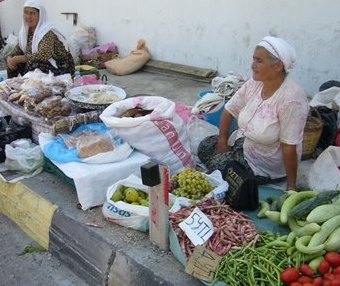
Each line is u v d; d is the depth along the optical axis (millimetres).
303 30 5562
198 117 4379
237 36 6293
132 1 7582
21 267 3197
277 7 5742
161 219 2773
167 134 3629
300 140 3379
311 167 3621
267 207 3158
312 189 3449
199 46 6836
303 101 3307
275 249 2568
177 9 6938
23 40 5254
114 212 3131
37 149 3887
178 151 3711
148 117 3580
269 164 3633
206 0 6512
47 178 3836
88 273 3045
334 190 2961
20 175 3877
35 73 4848
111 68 7332
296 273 2361
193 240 2641
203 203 2953
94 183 3342
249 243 2627
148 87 6543
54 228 3340
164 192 2672
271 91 3367
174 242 2750
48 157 3609
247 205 3164
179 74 7035
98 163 3469
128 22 7797
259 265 2451
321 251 2490
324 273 2387
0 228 3652
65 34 9258
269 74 3254
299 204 2793
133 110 3855
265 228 2984
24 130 4203
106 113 3744
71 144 3660
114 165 3459
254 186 3145
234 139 4016
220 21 6434
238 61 6398
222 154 3754
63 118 3895
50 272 3146
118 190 3178
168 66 7191
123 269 2855
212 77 6688
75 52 8148
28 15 5043
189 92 6254
